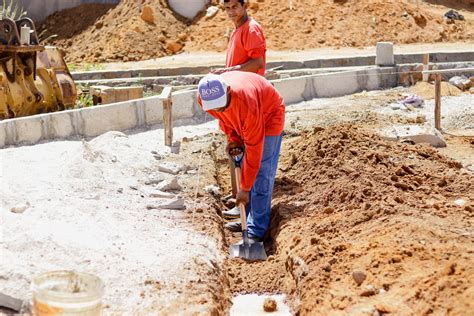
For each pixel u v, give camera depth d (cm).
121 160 1052
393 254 643
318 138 1105
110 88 1723
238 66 930
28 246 668
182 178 1020
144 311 585
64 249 672
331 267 670
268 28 2770
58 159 1035
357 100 1739
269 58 2425
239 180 810
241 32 945
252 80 809
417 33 2753
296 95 1761
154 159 1109
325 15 2802
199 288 636
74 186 900
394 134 1268
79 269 640
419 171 970
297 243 771
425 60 1941
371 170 954
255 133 766
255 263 792
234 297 716
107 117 1349
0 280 586
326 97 1814
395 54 2280
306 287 655
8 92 1359
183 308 594
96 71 2294
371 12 2803
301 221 844
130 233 758
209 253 738
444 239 671
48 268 626
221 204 981
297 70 2184
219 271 718
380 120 1465
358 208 824
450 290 556
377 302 580
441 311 539
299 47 2684
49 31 3161
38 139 1247
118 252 694
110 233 743
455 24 2864
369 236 720
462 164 1126
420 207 803
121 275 641
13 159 1026
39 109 1485
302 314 626
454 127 1471
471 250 629
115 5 3195
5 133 1198
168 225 810
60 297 468
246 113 754
